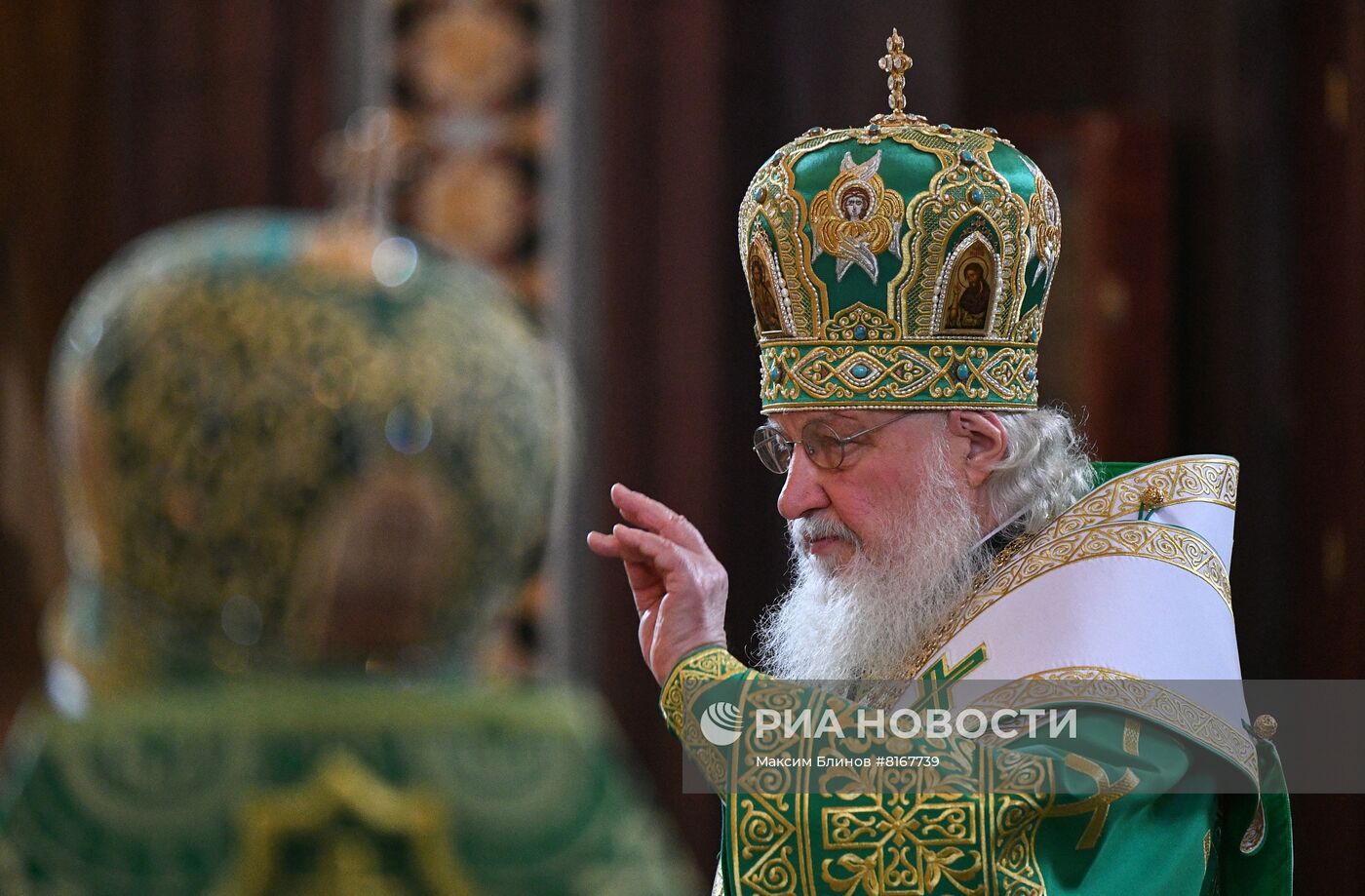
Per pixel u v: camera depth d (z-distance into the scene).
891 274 8.05
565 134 21.30
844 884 6.64
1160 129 18.55
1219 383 17.94
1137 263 18.45
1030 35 20.28
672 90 21.27
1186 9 18.58
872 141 8.27
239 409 2.52
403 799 2.53
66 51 21.12
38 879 2.46
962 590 7.90
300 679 2.61
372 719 2.58
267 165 21.16
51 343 21.00
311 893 2.48
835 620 8.05
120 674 2.61
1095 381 18.47
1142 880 6.88
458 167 21.39
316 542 2.54
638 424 21.08
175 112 21.25
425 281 2.74
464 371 2.63
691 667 7.15
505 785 2.60
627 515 7.48
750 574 21.09
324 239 2.75
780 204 8.34
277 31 21.27
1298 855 15.74
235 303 2.58
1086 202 18.61
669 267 21.17
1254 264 17.64
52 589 20.66
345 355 2.56
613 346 21.14
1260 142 17.61
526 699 2.71
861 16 21.27
